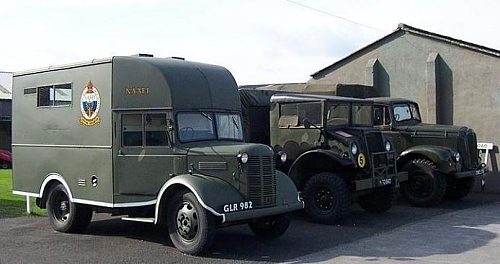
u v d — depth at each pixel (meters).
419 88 18.28
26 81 11.43
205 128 9.71
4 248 9.33
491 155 17.06
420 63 18.28
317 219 11.66
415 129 14.83
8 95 34.53
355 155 11.74
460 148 14.52
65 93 10.62
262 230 10.02
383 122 15.16
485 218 12.33
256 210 8.80
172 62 9.91
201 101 9.78
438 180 13.91
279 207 9.15
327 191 11.63
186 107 9.54
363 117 13.09
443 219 12.18
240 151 8.82
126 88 9.69
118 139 9.67
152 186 9.39
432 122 17.77
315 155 12.09
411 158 14.45
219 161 8.95
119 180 9.65
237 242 9.76
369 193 12.66
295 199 9.52
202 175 9.03
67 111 10.52
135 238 10.14
